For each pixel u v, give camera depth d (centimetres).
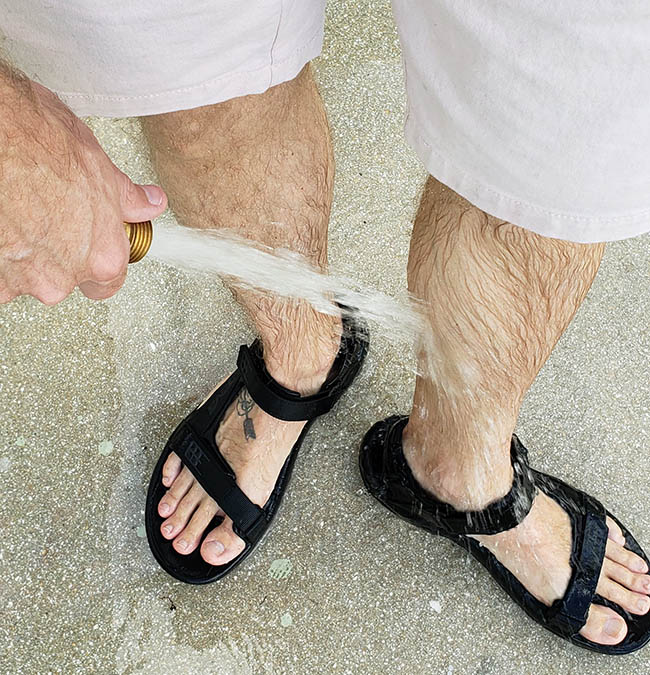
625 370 158
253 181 111
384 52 188
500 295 93
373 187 173
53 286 71
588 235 81
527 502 125
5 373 151
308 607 136
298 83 109
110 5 78
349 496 145
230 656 132
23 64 89
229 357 157
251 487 136
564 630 130
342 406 154
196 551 138
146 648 132
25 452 146
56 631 133
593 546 131
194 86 89
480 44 69
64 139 68
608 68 65
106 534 141
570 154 72
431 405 115
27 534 139
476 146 78
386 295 157
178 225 124
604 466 149
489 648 134
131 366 154
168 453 143
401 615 136
